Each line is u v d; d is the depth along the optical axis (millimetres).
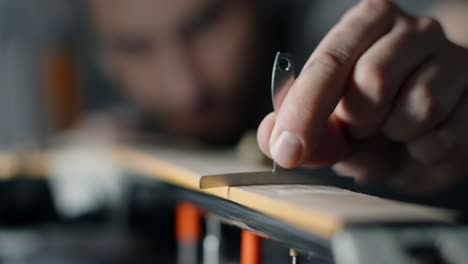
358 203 382
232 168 513
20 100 1547
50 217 800
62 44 1517
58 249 719
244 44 1369
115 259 699
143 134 1210
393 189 655
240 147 735
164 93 1379
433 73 490
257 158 647
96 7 1397
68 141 1001
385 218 349
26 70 1560
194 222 572
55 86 1479
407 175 550
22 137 1514
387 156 542
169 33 1326
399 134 504
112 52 1416
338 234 340
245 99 1416
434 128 514
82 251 710
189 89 1354
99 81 1487
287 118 453
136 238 758
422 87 488
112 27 1360
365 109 485
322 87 456
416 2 1175
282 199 388
